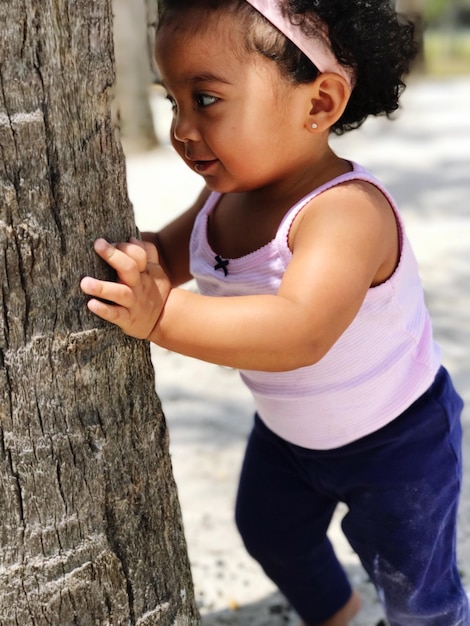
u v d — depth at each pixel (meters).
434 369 2.00
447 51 25.17
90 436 1.56
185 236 2.16
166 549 1.74
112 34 1.51
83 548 1.58
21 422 1.48
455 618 2.05
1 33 1.34
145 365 1.66
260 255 1.81
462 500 3.09
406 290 1.88
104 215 1.52
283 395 1.94
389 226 1.76
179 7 1.70
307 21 1.68
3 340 1.44
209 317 1.58
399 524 1.97
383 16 1.82
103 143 1.51
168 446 1.76
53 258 1.45
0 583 1.51
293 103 1.72
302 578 2.29
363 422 1.93
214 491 3.24
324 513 2.19
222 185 1.78
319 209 1.72
